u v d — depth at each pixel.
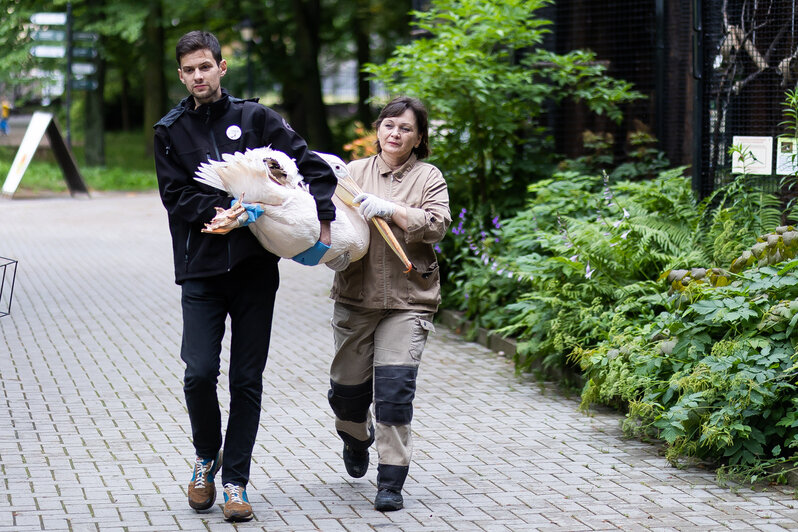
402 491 4.83
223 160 4.27
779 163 7.36
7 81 26.66
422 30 10.65
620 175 9.38
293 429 5.90
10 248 14.00
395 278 4.57
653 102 9.81
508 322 8.04
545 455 5.42
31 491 4.71
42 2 26.84
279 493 4.79
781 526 4.33
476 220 9.26
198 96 4.29
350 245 4.40
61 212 18.88
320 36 32.16
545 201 8.54
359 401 4.73
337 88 50.09
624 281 7.01
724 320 5.26
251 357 4.41
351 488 4.88
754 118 7.64
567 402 6.55
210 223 4.11
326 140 30.08
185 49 4.27
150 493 4.73
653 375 5.68
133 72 32.44
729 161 7.77
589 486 4.90
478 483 4.95
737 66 7.71
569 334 6.73
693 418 5.19
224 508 4.37
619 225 7.07
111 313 9.56
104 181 24.41
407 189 4.68
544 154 9.72
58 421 5.95
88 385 6.85
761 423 5.14
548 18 10.41
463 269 9.09
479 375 7.29
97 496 4.67
